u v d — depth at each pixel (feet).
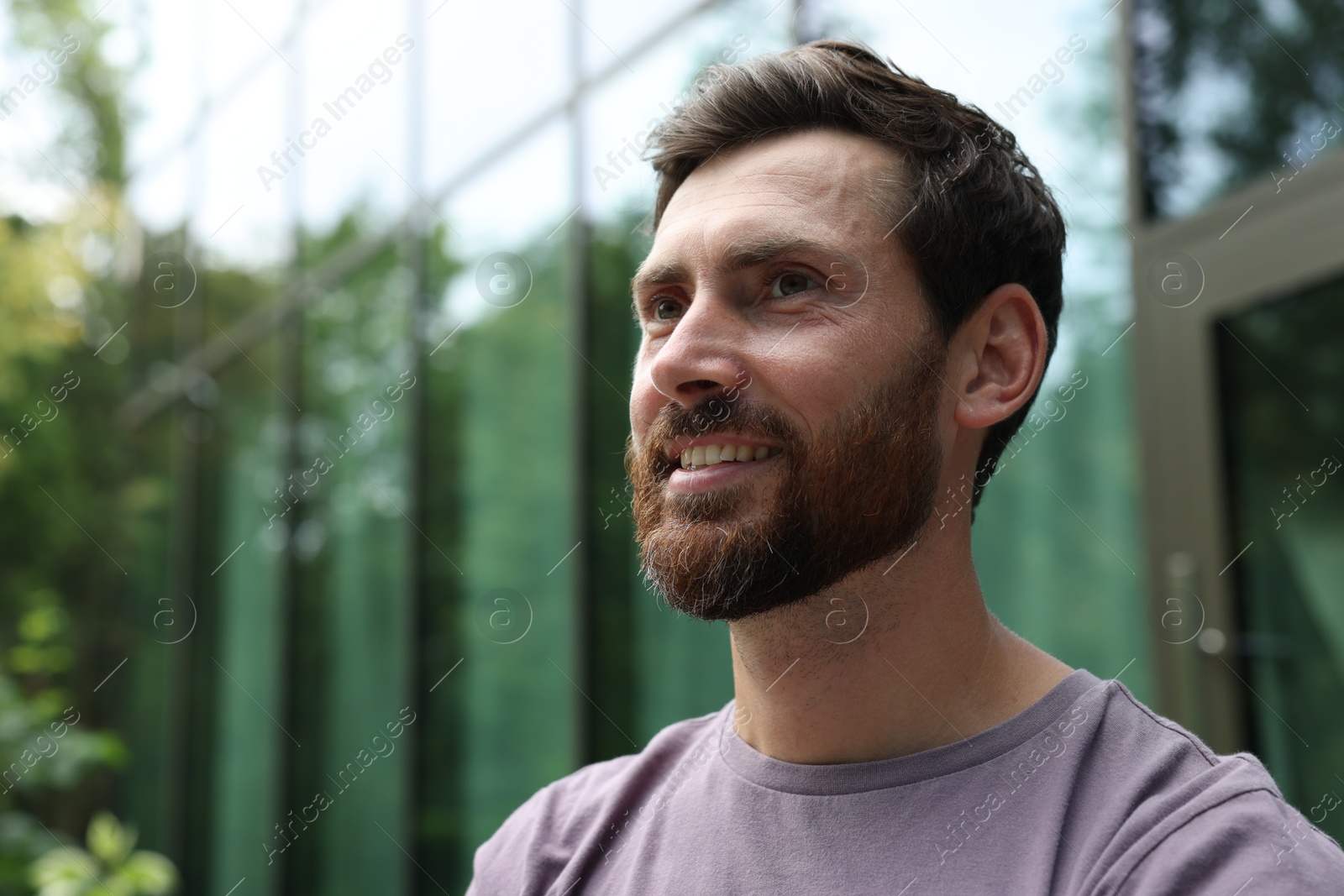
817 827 3.04
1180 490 8.43
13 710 17.38
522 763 13.43
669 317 3.35
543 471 13.35
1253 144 8.21
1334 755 7.55
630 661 11.95
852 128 3.34
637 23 12.09
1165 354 8.60
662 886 3.17
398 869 15.46
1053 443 9.28
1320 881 2.50
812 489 3.01
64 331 26.30
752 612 3.05
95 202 25.59
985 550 9.76
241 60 20.68
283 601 19.20
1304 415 7.80
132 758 25.20
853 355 3.06
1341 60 7.73
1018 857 2.77
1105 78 9.13
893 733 3.13
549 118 13.37
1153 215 8.81
